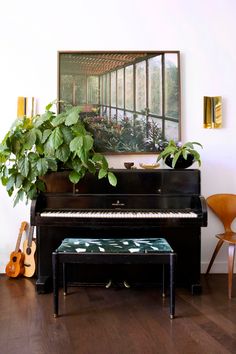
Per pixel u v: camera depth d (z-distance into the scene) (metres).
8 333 2.10
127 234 2.84
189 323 2.23
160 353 1.87
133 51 3.20
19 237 3.18
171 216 2.59
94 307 2.49
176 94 3.21
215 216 3.25
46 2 3.20
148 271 2.88
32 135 2.65
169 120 3.21
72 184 2.82
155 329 2.14
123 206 2.79
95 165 2.79
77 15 3.21
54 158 2.63
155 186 2.80
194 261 2.78
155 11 3.21
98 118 3.21
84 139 2.58
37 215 2.63
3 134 3.21
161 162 3.19
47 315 2.35
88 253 2.31
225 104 3.25
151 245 2.40
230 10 3.22
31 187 2.70
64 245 2.42
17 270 3.10
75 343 1.98
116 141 3.22
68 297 2.68
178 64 3.20
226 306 2.50
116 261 2.31
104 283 2.90
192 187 2.79
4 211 3.26
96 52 3.20
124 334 2.08
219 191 3.27
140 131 3.22
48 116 2.70
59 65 3.20
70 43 3.22
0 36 3.20
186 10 3.22
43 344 1.97
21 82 3.21
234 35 3.23
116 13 3.21
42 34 3.21
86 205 2.80
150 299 2.65
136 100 3.22
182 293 2.78
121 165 3.24
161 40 3.22
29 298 2.65
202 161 3.26
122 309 2.46
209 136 3.25
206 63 3.23
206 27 3.22
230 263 2.71
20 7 3.20
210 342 1.98
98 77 3.21
